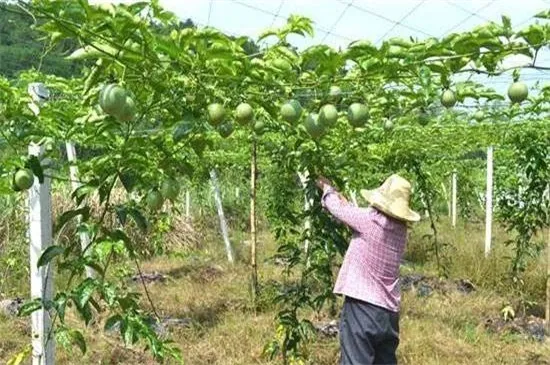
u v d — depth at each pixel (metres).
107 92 2.52
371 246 3.73
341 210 3.85
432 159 11.29
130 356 5.52
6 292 7.41
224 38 2.59
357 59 2.92
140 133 3.36
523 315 7.27
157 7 2.47
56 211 9.26
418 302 7.75
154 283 8.84
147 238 10.37
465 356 5.90
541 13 2.66
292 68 2.97
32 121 3.37
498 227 15.80
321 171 4.19
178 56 2.63
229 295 7.98
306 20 3.05
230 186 15.21
